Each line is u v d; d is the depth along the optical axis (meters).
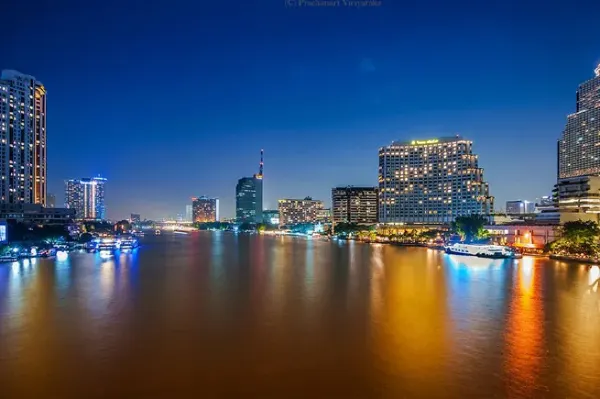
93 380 53.81
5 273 145.25
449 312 84.38
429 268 155.12
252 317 81.69
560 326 74.12
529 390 50.62
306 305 91.69
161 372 56.06
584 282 118.94
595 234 173.88
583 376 53.91
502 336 68.88
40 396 49.84
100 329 74.19
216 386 52.22
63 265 169.88
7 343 66.94
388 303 93.25
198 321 79.12
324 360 59.75
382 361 59.12
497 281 122.06
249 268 158.38
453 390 50.72
